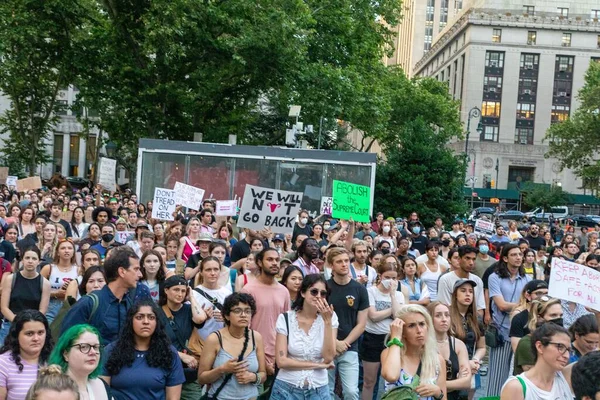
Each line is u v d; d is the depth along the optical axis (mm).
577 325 5805
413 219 21344
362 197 13555
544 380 4832
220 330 6391
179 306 6996
